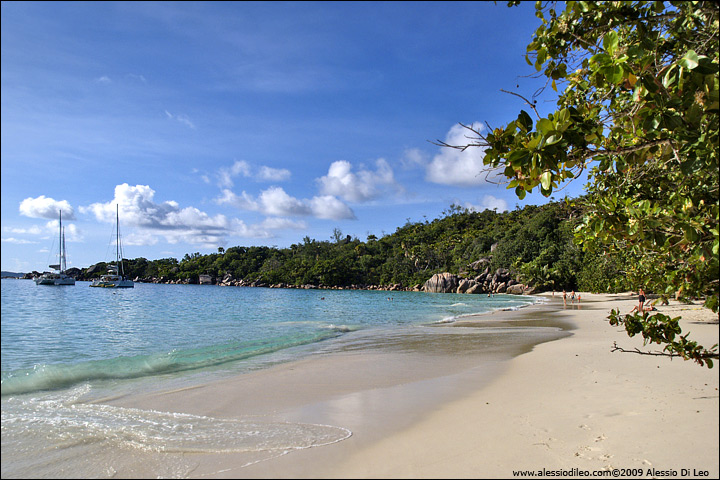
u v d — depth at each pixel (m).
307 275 103.56
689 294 5.50
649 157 4.13
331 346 14.67
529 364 10.54
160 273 127.38
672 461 4.45
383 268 99.69
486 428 5.92
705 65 2.67
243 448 5.45
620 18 3.41
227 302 45.44
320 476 4.61
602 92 4.16
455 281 78.38
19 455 5.27
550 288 66.00
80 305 37.91
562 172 3.56
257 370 10.69
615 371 8.90
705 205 3.87
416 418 6.59
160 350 14.23
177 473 4.77
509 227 93.62
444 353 12.81
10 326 21.58
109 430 6.16
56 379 9.83
